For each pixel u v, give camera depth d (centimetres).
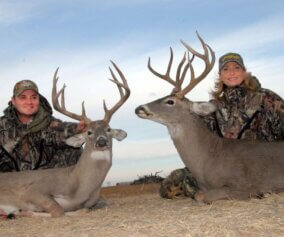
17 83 302
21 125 304
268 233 173
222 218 195
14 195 266
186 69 281
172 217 208
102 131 267
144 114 275
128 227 195
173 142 277
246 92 291
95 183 267
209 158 269
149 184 498
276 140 289
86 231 199
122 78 285
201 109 273
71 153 317
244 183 261
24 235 208
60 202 267
